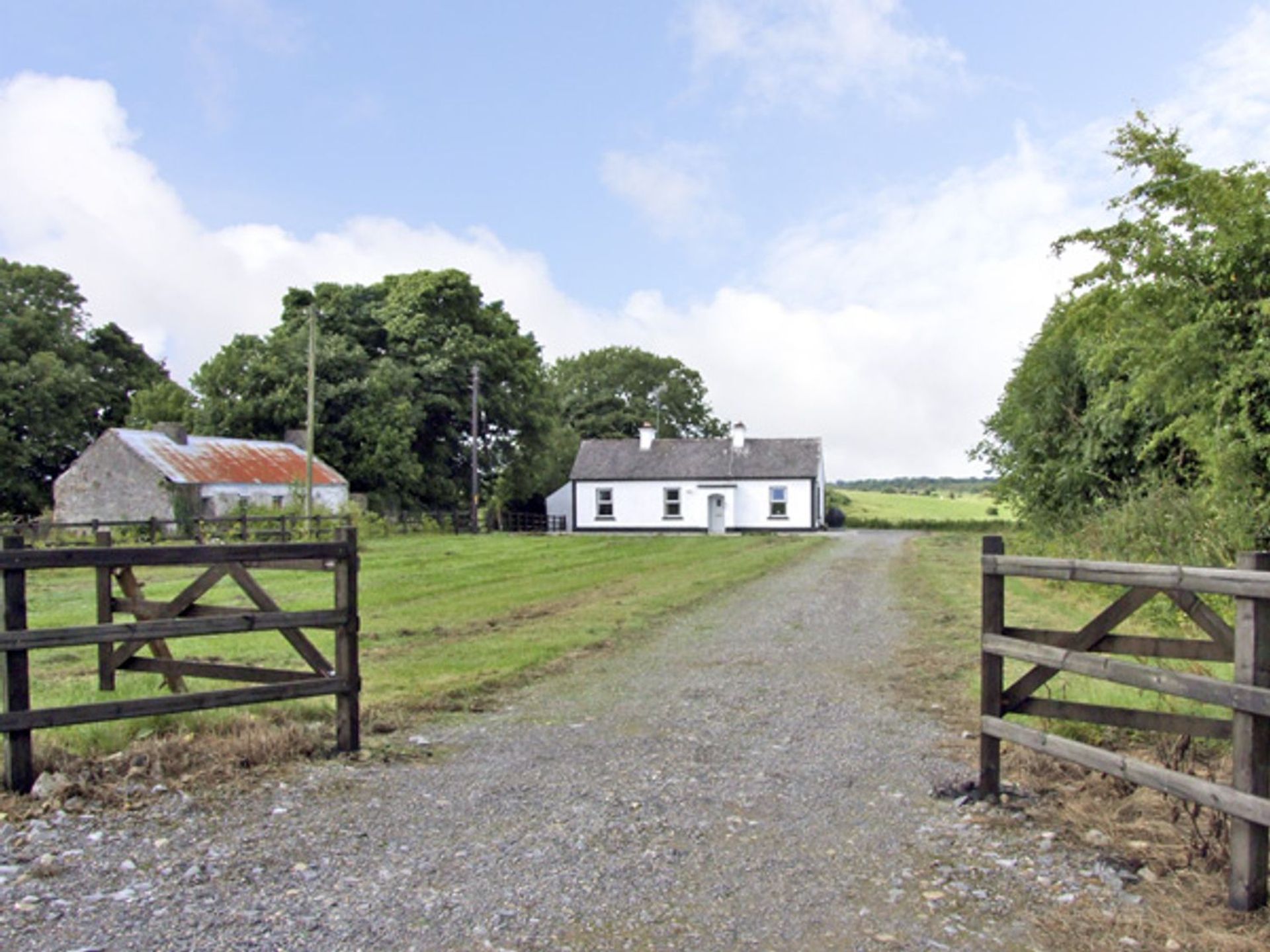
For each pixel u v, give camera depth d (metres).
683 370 77.31
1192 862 4.30
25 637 5.23
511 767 6.07
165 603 7.06
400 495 46.12
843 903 4.01
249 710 7.08
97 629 5.44
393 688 8.50
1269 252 9.84
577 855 4.53
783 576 20.25
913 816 5.10
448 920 3.81
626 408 72.31
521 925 3.77
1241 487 9.92
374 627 12.49
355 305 48.91
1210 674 7.04
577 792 5.53
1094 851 4.54
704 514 48.34
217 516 34.41
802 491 47.66
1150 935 3.67
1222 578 3.91
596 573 20.75
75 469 35.31
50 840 4.58
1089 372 17.11
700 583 18.33
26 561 5.27
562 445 62.72
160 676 8.56
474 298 49.81
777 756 6.33
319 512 34.53
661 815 5.12
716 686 8.71
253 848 4.57
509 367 50.19
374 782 5.69
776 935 3.72
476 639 11.48
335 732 6.68
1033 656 4.96
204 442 38.25
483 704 8.00
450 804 5.29
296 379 43.09
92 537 27.86
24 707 5.27
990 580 5.36
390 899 4.00
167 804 5.16
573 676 9.28
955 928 3.77
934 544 33.16
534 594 16.34
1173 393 10.95
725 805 5.30
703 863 4.44
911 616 13.41
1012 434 20.53
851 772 5.95
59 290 46.78
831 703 7.98
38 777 5.38
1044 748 4.91
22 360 43.38
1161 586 4.26
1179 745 5.14
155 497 34.03
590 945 3.61
